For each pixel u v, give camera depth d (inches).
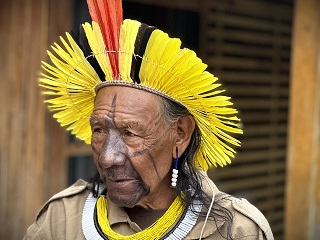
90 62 60.6
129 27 58.4
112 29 58.8
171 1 169.9
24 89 137.8
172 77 58.0
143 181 59.0
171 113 60.0
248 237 62.3
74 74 62.6
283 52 225.5
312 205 125.7
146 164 58.6
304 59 124.6
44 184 138.5
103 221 63.5
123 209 63.9
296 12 125.2
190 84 58.7
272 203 231.5
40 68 135.3
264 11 210.7
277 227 234.5
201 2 184.5
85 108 65.9
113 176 58.3
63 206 67.1
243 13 202.8
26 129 138.6
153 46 56.9
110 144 57.8
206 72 58.0
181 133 62.4
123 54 58.0
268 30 216.1
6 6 138.5
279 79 226.7
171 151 61.0
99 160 58.1
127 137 58.3
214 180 208.4
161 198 63.6
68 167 147.0
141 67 57.6
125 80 58.1
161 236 62.1
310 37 123.4
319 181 124.8
